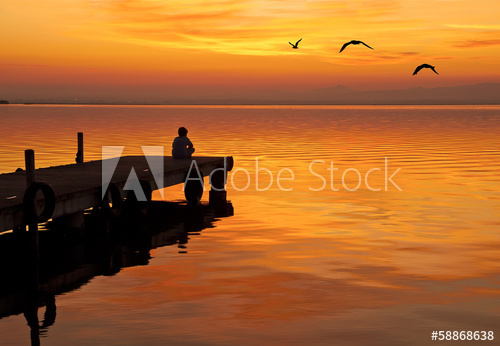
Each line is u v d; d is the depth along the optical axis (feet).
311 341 25.36
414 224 49.90
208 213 56.70
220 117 378.73
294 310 29.07
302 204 60.49
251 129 214.28
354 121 306.76
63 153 113.70
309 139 158.51
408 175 82.43
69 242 45.75
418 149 124.77
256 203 61.72
